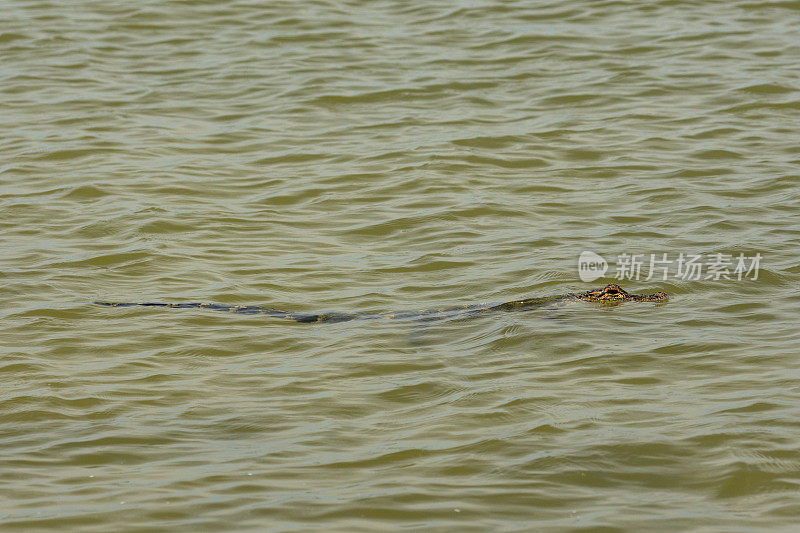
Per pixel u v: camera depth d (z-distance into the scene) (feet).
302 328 145.38
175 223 186.29
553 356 134.00
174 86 259.80
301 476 105.70
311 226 186.70
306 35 289.33
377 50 279.49
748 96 246.88
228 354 137.18
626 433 113.29
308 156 220.43
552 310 148.77
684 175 205.67
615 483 103.76
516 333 140.87
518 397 122.62
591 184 203.31
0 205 194.70
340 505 99.91
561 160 215.92
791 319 143.54
